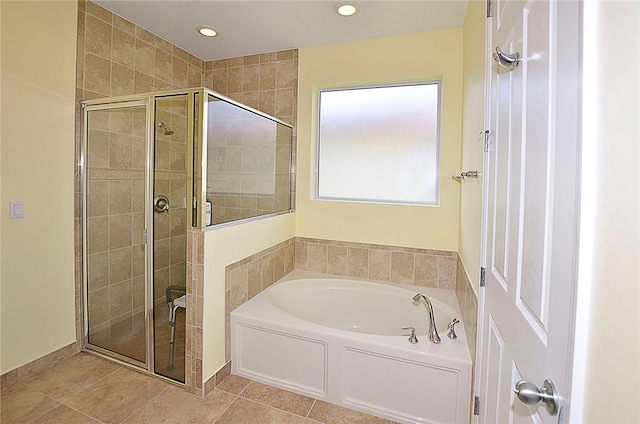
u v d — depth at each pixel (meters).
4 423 1.67
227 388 2.04
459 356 1.70
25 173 1.97
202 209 1.95
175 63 2.94
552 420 0.66
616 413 0.47
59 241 2.17
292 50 2.97
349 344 1.88
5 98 1.86
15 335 1.96
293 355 2.02
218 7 2.30
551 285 0.69
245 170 2.38
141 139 2.17
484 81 1.53
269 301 2.36
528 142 0.87
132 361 2.21
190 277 1.94
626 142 0.46
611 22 0.50
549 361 0.69
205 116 1.97
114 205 2.27
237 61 3.16
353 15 2.37
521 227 0.92
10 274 1.93
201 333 1.92
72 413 1.76
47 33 2.03
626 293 0.46
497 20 1.28
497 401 1.17
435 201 2.70
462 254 2.26
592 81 0.54
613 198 0.49
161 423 1.72
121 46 2.46
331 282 2.79
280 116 3.05
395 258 2.76
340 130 2.95
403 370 1.78
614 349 0.48
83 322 2.34
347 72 2.81
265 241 2.57
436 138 2.68
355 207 2.86
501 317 1.13
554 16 0.70
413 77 2.64
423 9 2.27
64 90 2.14
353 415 1.83
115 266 2.30
